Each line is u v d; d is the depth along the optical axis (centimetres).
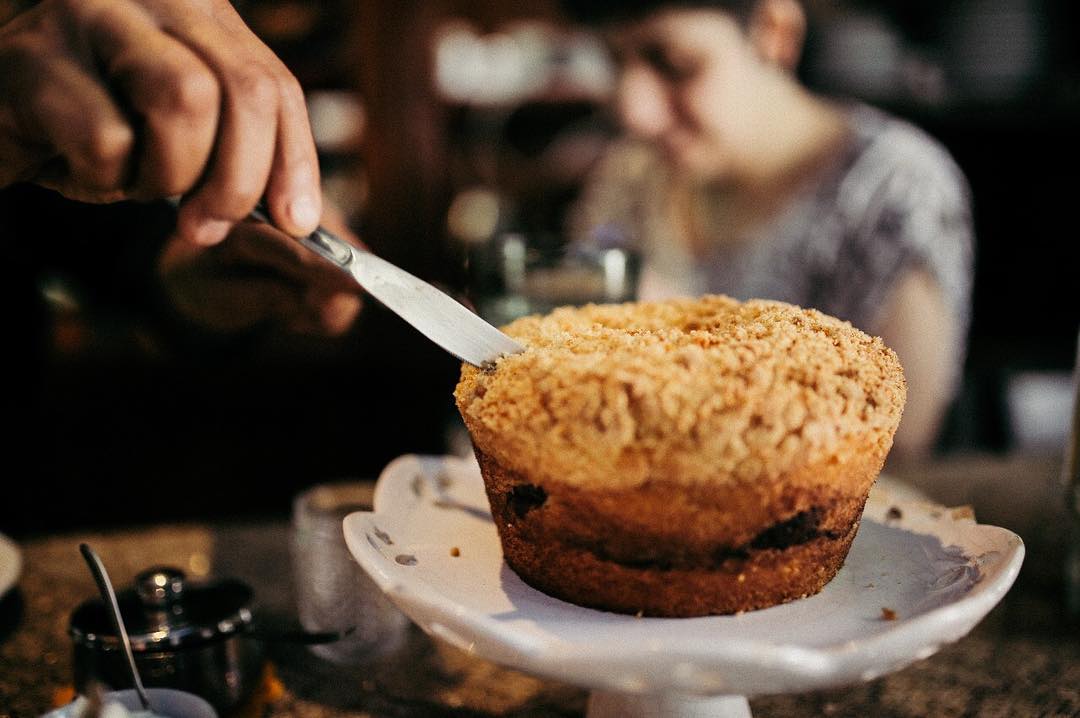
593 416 47
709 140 153
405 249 176
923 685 60
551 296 75
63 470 166
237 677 55
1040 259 203
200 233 47
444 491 63
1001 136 196
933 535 56
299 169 48
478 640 44
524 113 193
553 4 181
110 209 89
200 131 44
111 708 46
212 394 174
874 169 147
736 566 49
